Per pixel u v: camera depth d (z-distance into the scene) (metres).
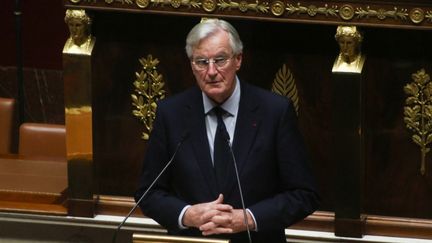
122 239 15.18
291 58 14.52
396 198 14.62
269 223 11.71
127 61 14.93
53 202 15.46
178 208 11.80
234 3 14.23
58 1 20.41
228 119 12.09
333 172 14.54
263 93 12.14
